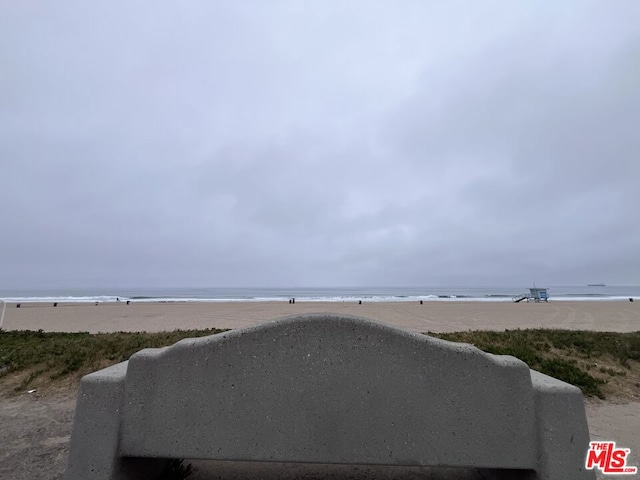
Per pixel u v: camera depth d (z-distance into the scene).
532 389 2.57
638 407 5.10
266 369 2.64
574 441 2.50
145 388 2.66
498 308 31.36
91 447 2.60
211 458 2.60
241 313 25.70
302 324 2.66
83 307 35.03
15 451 3.77
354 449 2.57
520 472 2.64
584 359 6.73
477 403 2.56
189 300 55.59
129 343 7.70
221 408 2.62
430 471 3.22
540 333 8.51
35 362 6.61
